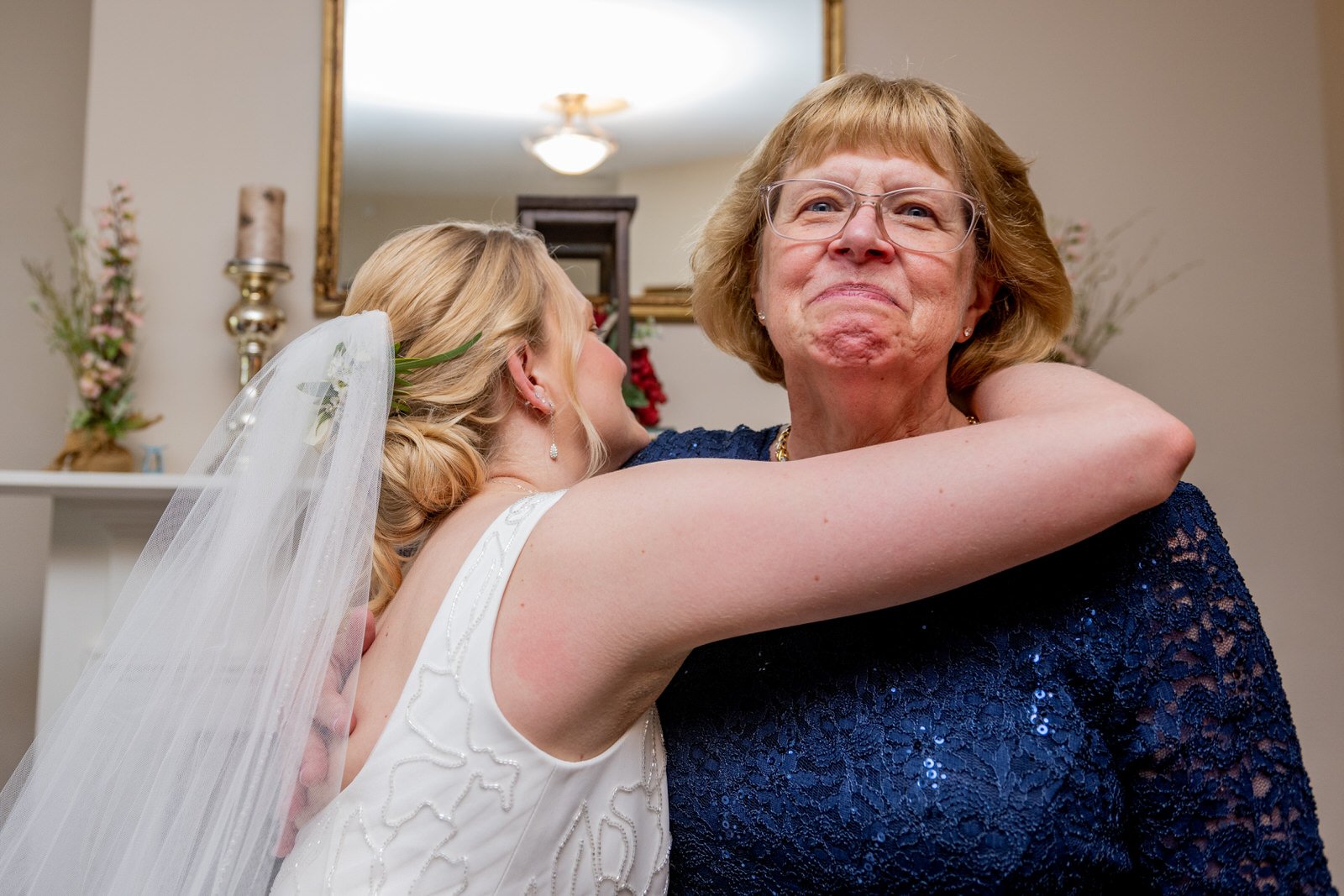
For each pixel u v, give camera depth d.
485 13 3.29
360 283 1.32
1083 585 1.09
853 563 0.96
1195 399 3.30
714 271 1.38
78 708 1.13
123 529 2.98
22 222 3.77
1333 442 3.27
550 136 3.27
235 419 1.26
